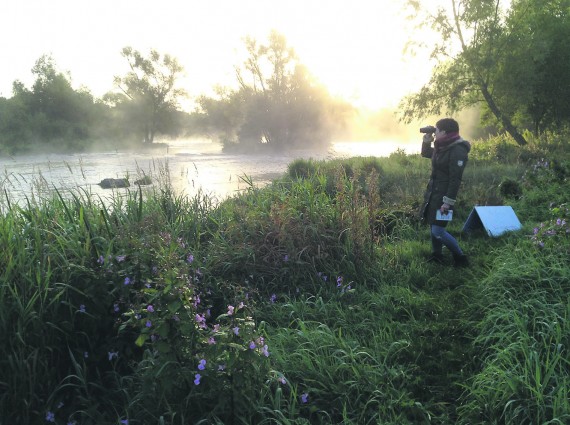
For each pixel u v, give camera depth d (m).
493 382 3.04
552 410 2.73
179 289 2.96
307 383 3.33
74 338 3.58
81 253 3.96
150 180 6.49
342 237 5.56
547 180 9.12
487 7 20.94
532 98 21.52
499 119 23.06
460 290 4.78
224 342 2.86
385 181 11.79
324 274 5.22
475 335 3.86
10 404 3.14
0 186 5.21
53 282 3.67
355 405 3.14
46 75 59.12
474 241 6.48
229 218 5.75
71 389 3.41
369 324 4.22
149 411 3.00
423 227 7.40
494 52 21.81
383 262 5.55
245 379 2.88
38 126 53.53
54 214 4.60
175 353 2.88
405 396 3.17
